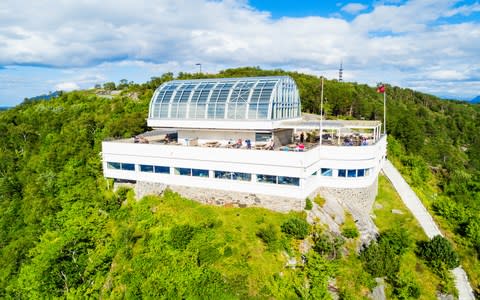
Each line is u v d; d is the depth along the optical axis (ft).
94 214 167.63
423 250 149.38
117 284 129.18
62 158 246.68
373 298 124.88
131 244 145.59
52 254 137.28
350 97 446.60
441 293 134.72
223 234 139.85
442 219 184.03
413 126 354.74
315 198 163.43
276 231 139.44
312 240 137.08
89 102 428.97
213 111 176.04
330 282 126.21
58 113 388.78
